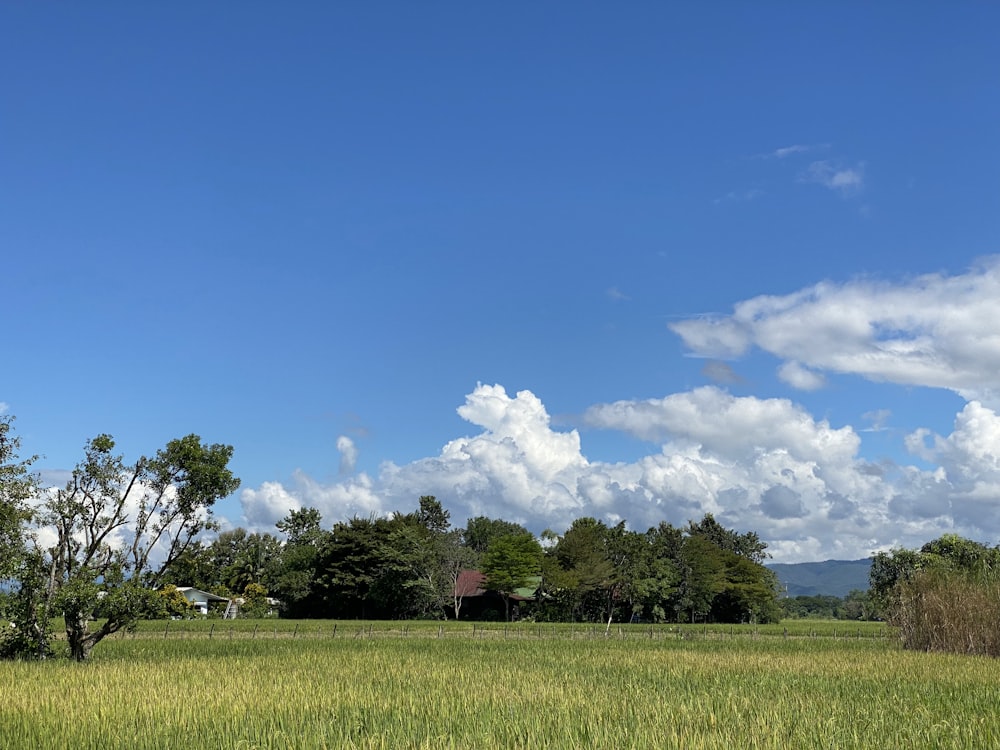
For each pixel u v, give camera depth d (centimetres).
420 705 1762
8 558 3103
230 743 1366
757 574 10200
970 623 3509
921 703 1773
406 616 9394
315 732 1420
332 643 4453
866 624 9612
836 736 1370
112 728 1514
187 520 3362
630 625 7825
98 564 3250
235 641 4625
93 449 3231
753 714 1594
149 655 3466
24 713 1681
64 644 3522
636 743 1297
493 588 9081
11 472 3175
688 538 10038
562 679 2358
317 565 9831
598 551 9244
